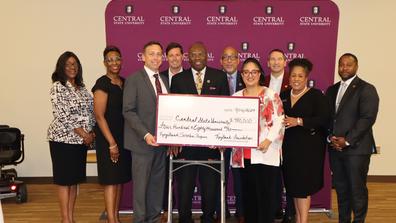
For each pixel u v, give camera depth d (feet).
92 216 16.62
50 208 17.58
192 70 13.52
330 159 14.62
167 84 13.91
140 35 16.90
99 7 21.83
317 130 12.84
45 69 21.99
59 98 13.34
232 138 12.36
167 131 12.51
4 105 22.08
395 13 21.80
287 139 12.92
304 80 12.68
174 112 12.50
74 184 13.75
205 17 16.97
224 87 13.60
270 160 12.44
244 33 17.03
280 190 15.52
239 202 15.39
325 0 16.84
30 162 22.27
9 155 18.10
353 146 13.73
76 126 13.44
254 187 12.71
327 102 12.75
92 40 21.94
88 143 13.71
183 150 13.50
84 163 14.06
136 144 13.15
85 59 22.03
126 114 12.98
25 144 22.21
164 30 16.94
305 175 12.75
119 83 13.83
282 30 16.99
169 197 13.00
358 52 21.98
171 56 14.46
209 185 13.66
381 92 22.12
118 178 13.64
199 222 15.97
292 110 12.87
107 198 13.85
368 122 13.53
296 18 16.92
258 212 12.75
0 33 21.77
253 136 12.30
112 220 13.93
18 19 21.74
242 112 12.35
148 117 13.20
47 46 21.90
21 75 21.98
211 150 13.53
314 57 16.99
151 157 13.29
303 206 13.10
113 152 13.38
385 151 22.27
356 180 13.93
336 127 14.07
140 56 16.93
